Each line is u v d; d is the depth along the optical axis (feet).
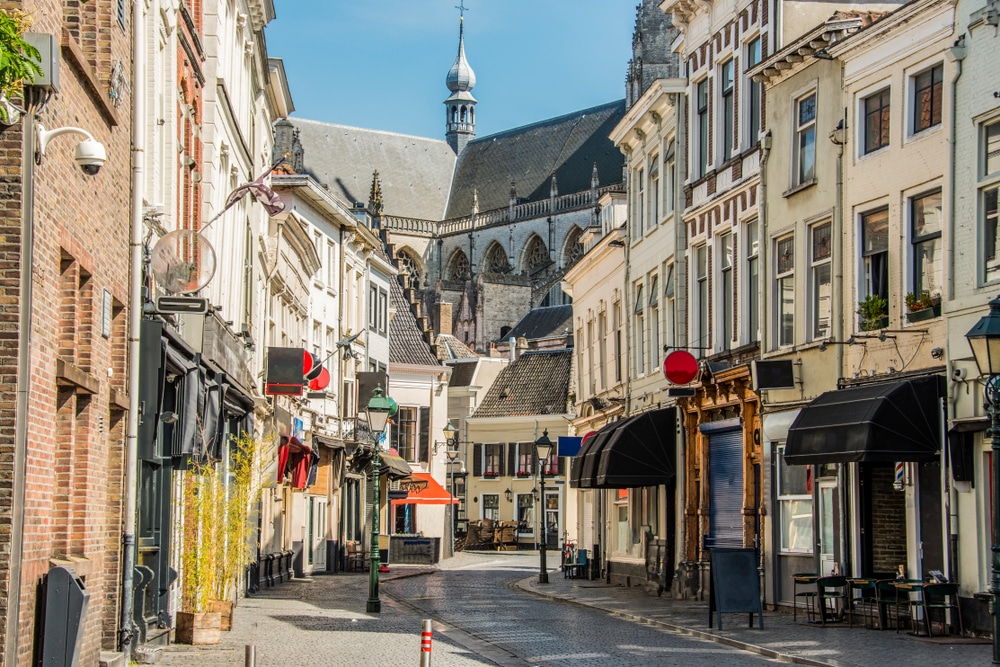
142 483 67.67
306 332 167.12
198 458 79.92
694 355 119.75
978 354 56.44
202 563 75.97
